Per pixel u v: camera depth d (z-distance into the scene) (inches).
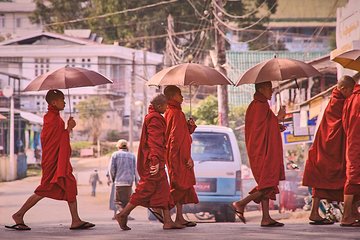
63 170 731.4
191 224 764.6
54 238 666.8
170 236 669.3
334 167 732.7
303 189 1550.2
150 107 722.8
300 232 684.1
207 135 1285.7
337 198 743.7
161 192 719.7
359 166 705.0
